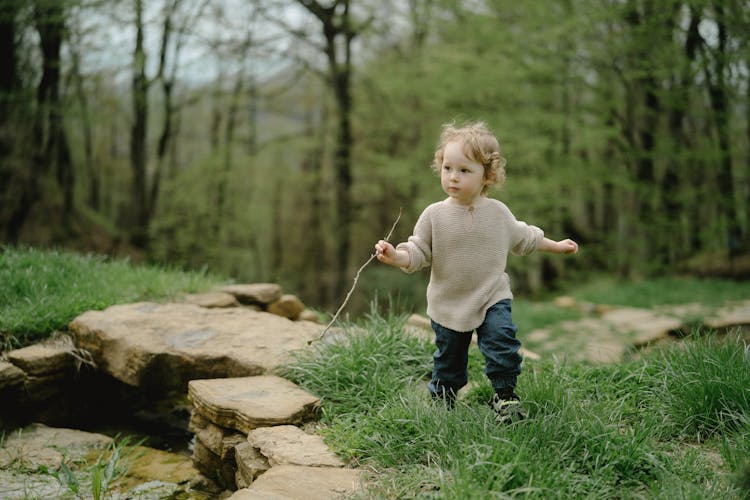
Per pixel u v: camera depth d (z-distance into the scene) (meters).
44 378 3.80
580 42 11.12
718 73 10.17
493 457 2.23
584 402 3.02
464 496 2.05
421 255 2.87
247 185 19.45
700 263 11.77
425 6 13.12
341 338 3.92
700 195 11.84
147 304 4.66
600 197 13.27
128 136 20.72
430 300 2.96
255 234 20.44
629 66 11.30
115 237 15.60
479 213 2.86
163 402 4.33
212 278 5.94
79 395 4.05
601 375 3.52
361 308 16.20
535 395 2.99
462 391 3.38
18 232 12.03
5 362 3.77
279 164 20.19
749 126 11.57
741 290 8.67
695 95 11.09
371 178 19.34
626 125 11.98
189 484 3.11
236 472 2.93
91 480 3.06
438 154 2.96
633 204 12.66
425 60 14.11
